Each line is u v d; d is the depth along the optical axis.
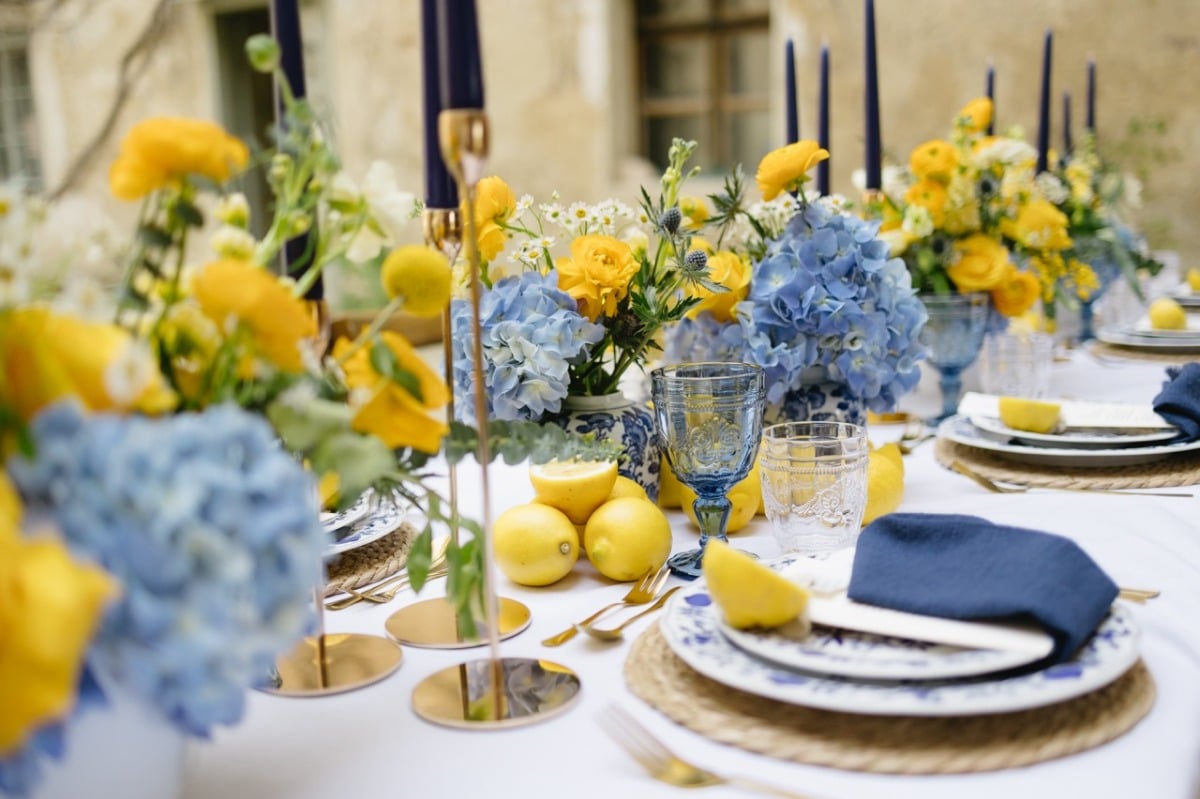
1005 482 1.18
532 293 1.00
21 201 0.50
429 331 2.16
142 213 0.57
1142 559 0.90
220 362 0.57
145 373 0.47
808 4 4.88
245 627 0.46
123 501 0.44
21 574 0.40
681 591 0.76
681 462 0.91
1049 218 1.55
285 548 0.47
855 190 4.88
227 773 0.60
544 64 5.70
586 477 0.93
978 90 4.65
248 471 0.47
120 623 0.44
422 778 0.58
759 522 1.09
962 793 0.54
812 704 0.58
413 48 5.79
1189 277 2.69
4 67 6.54
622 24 5.79
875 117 1.54
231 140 0.57
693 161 6.45
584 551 0.98
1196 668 0.68
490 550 0.65
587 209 1.10
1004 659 0.60
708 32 6.04
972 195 1.50
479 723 0.63
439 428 0.64
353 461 0.58
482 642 0.77
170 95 6.37
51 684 0.40
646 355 1.08
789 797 0.54
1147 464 1.21
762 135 6.68
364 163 5.96
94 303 0.50
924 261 1.51
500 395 1.00
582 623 0.79
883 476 1.02
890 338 1.21
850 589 0.69
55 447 0.44
